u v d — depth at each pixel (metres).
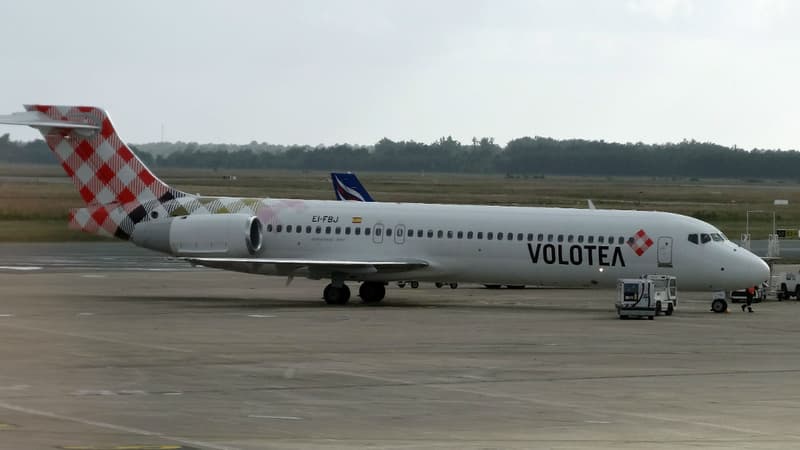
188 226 96.31
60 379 53.22
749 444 41.00
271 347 65.19
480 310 89.81
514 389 52.22
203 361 59.44
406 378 54.84
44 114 98.56
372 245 95.12
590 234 91.25
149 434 41.03
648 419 45.56
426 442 40.53
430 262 94.00
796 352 65.88
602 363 60.66
